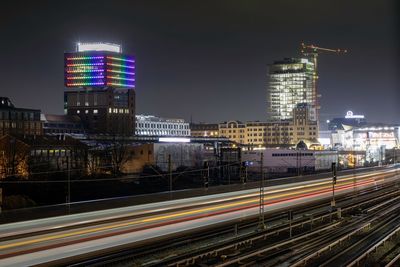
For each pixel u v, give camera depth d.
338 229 54.41
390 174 129.62
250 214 58.81
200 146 152.75
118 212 49.81
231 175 119.75
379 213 67.12
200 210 56.66
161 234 45.12
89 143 139.38
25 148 114.75
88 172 108.06
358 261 38.72
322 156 151.75
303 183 91.94
